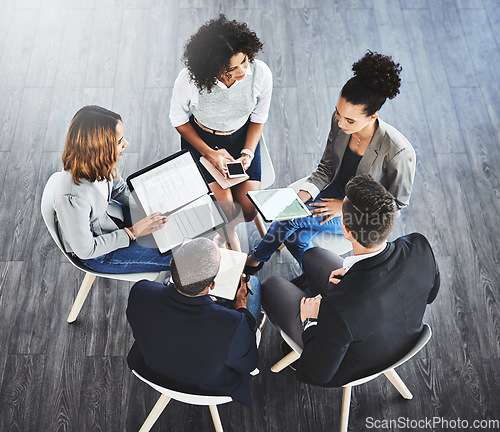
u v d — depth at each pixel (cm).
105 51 354
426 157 319
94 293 274
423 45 361
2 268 280
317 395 249
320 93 342
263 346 261
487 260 286
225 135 250
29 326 264
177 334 180
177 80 236
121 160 316
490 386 251
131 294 187
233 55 211
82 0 375
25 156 315
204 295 180
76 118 196
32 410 243
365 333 173
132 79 344
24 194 303
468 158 319
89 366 255
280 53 357
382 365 186
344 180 239
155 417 224
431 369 255
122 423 241
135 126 327
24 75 344
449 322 267
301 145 324
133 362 198
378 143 213
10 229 291
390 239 292
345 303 171
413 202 304
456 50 359
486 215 299
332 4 378
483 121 331
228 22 214
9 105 332
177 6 374
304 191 239
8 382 250
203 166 244
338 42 362
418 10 376
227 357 183
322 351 177
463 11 375
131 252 223
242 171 233
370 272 174
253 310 218
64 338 262
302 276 251
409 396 246
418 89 342
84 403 245
